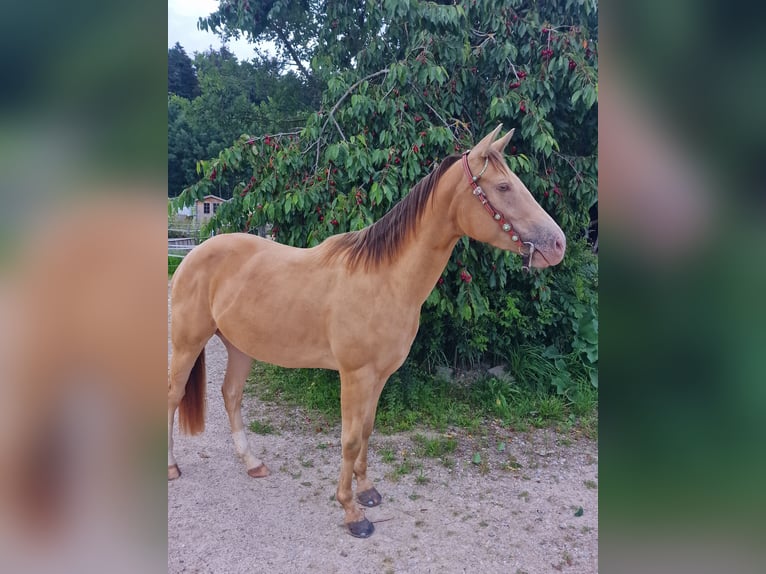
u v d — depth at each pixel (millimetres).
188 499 2582
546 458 3164
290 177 3818
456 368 4406
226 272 2477
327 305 2203
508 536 2334
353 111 3684
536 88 3768
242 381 2859
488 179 1919
